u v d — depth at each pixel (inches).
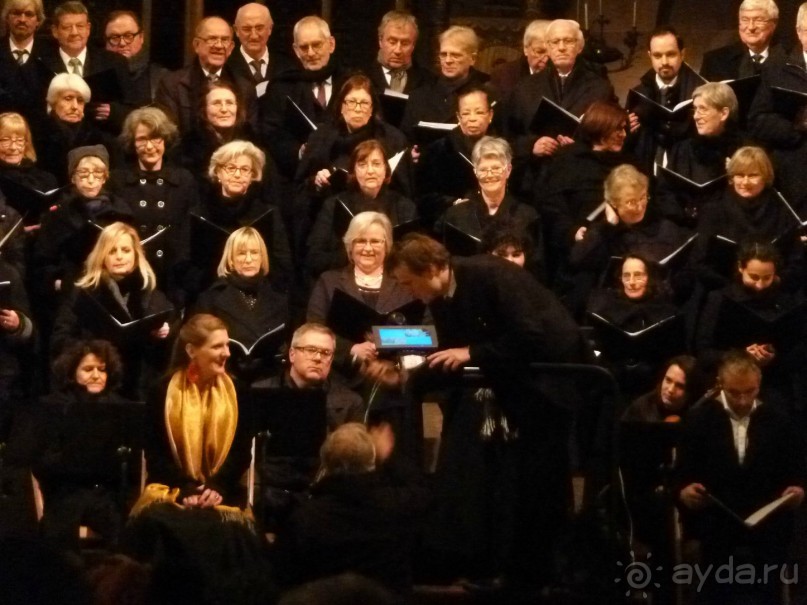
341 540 946.1
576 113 1571.1
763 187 1401.3
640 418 1200.8
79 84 1541.6
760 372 1103.6
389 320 1197.7
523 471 1000.2
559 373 965.2
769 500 1096.2
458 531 1031.0
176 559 914.1
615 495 983.6
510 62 1685.5
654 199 1417.3
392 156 1498.5
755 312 1262.3
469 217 1417.3
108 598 541.0
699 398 1187.3
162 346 1289.4
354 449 964.0
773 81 1583.4
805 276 1386.6
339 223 1402.6
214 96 1513.3
